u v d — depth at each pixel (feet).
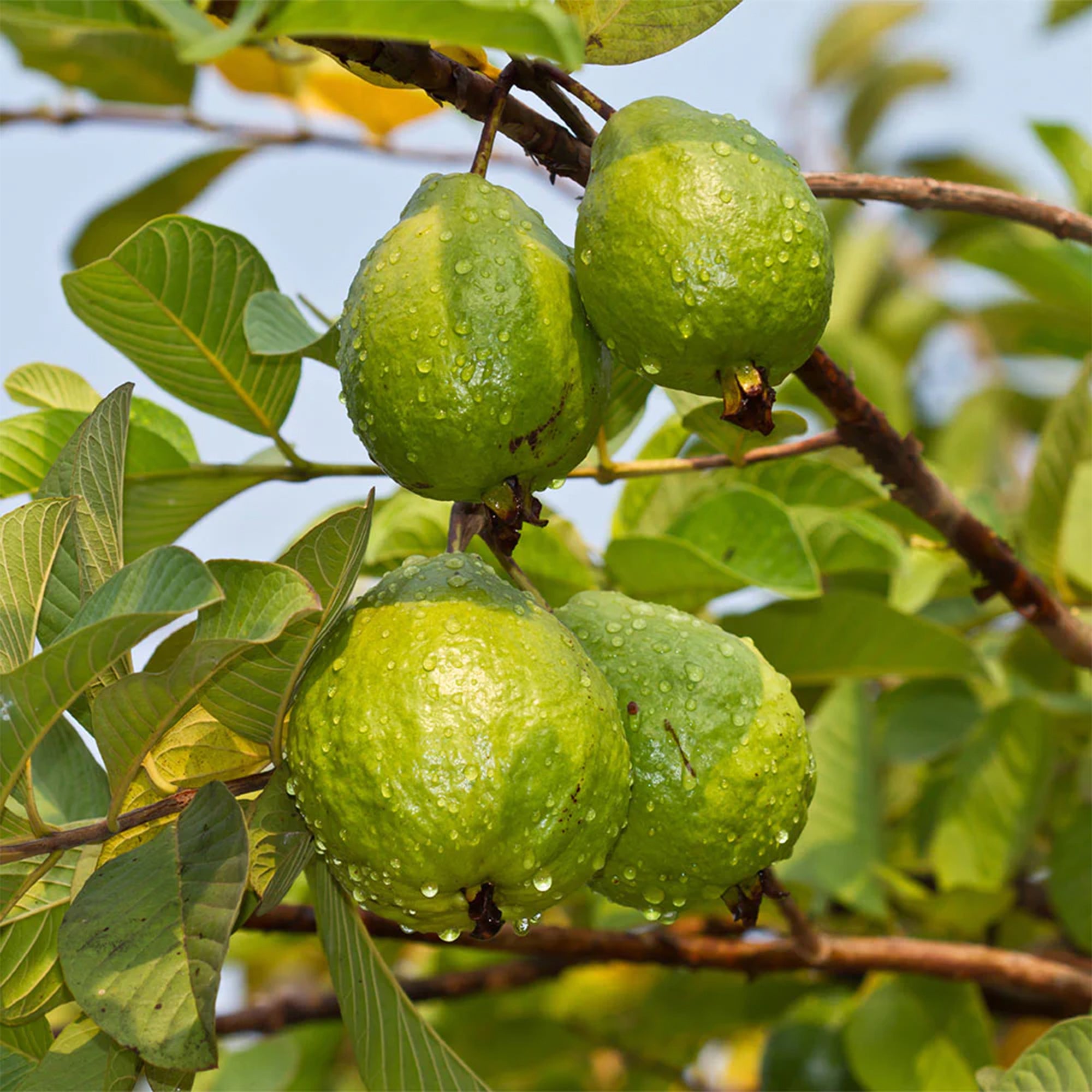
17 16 3.20
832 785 4.25
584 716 3.31
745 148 3.38
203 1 3.26
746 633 4.00
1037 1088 3.46
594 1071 5.37
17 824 3.41
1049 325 5.37
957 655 3.97
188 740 3.41
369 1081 3.44
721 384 3.40
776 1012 4.66
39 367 3.81
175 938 3.27
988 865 4.19
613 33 3.45
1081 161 4.63
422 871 3.29
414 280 3.37
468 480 3.40
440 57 3.42
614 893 3.47
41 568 3.40
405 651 3.31
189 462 3.76
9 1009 3.46
